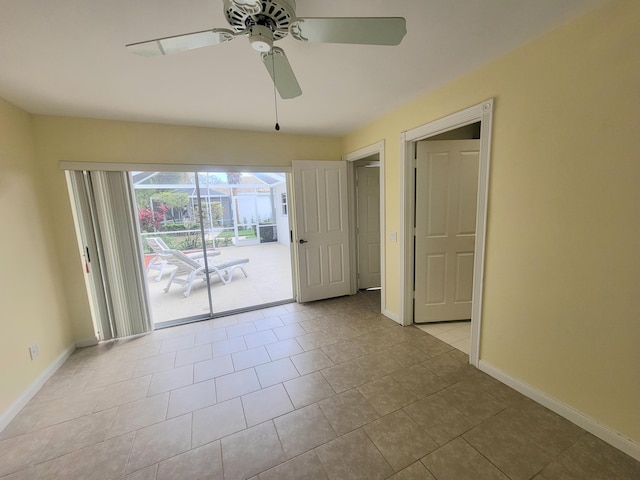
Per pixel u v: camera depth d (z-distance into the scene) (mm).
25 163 2322
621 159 1350
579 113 1476
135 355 2607
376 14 1366
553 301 1682
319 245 3816
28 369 2064
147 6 1245
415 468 1395
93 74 1847
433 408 1799
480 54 1786
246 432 1659
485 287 2086
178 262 4531
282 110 2688
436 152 2801
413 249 2953
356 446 1535
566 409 1664
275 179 9234
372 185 4156
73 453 1552
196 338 2918
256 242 9695
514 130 1784
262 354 2547
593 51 1397
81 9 1241
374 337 2791
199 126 3092
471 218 2949
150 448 1567
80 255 2773
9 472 1448
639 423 1386
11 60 1631
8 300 1943
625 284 1384
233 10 1069
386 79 2113
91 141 2699
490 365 2115
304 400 1918
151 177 4984
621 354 1422
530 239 1765
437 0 1277
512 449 1482
